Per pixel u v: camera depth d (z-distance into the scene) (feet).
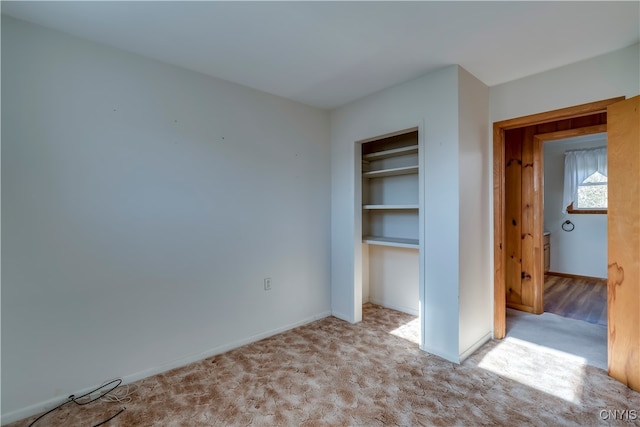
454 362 7.91
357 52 7.27
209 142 8.40
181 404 6.31
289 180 10.23
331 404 6.25
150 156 7.43
